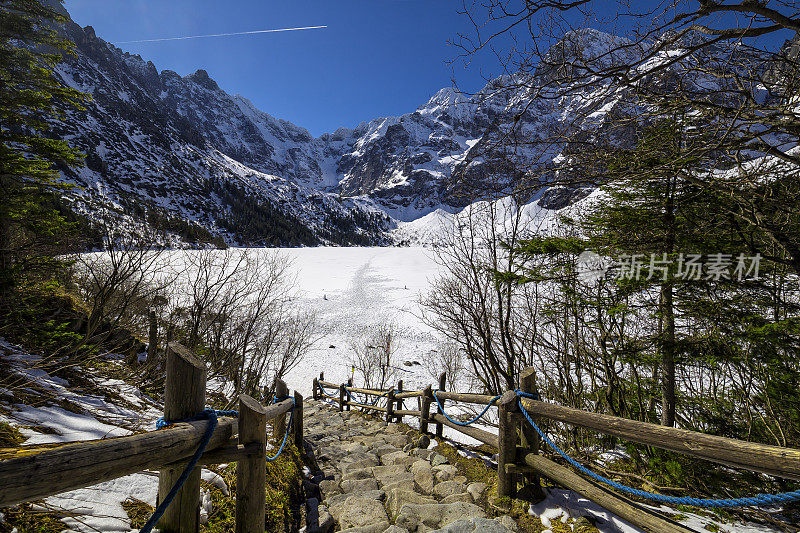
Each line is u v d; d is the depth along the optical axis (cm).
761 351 319
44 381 352
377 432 609
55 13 705
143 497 228
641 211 380
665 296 364
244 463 204
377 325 2420
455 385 1202
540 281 444
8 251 529
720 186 284
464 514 279
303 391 1552
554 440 478
